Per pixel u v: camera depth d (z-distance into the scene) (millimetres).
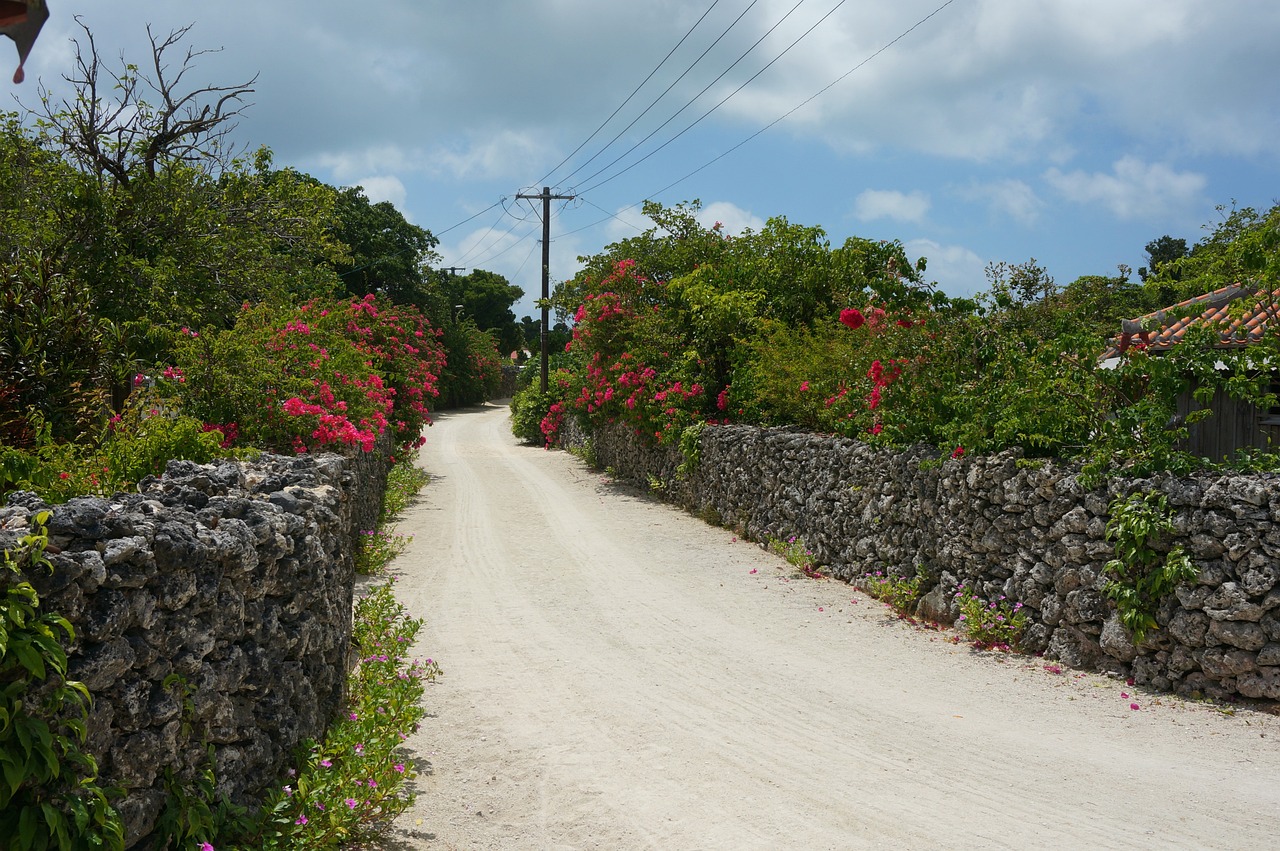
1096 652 7188
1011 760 5430
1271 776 5156
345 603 6340
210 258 15336
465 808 4750
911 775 5203
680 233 21125
